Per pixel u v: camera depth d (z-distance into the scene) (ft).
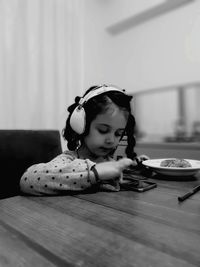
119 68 9.45
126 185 2.31
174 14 7.82
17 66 6.18
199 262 0.95
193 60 7.46
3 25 5.91
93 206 1.71
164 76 8.17
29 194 2.06
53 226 1.33
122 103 2.47
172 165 2.91
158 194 2.08
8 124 6.01
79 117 2.44
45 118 6.82
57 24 7.14
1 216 1.49
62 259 0.97
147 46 8.57
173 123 8.14
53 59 7.05
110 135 2.48
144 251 1.03
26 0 6.34
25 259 0.98
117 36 9.46
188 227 1.32
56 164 2.17
